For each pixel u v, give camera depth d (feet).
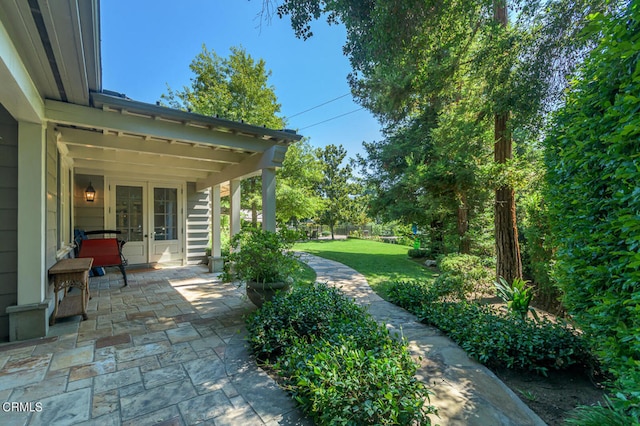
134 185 22.30
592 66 6.03
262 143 14.26
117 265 16.81
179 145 14.94
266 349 8.05
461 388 7.18
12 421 5.61
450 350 9.21
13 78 6.55
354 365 5.88
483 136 17.51
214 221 21.75
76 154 15.12
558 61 11.46
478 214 23.16
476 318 10.28
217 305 13.32
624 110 4.64
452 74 15.03
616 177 4.59
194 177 23.93
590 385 7.56
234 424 5.62
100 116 10.55
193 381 7.09
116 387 6.81
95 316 11.69
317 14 12.60
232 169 17.97
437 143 20.99
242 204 34.73
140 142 13.89
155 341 9.36
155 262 23.12
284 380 7.07
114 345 9.02
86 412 5.91
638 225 4.26
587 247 5.70
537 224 14.55
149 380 7.12
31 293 9.46
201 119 11.86
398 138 31.55
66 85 8.80
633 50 4.39
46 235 10.27
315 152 40.04
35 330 9.45
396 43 12.19
